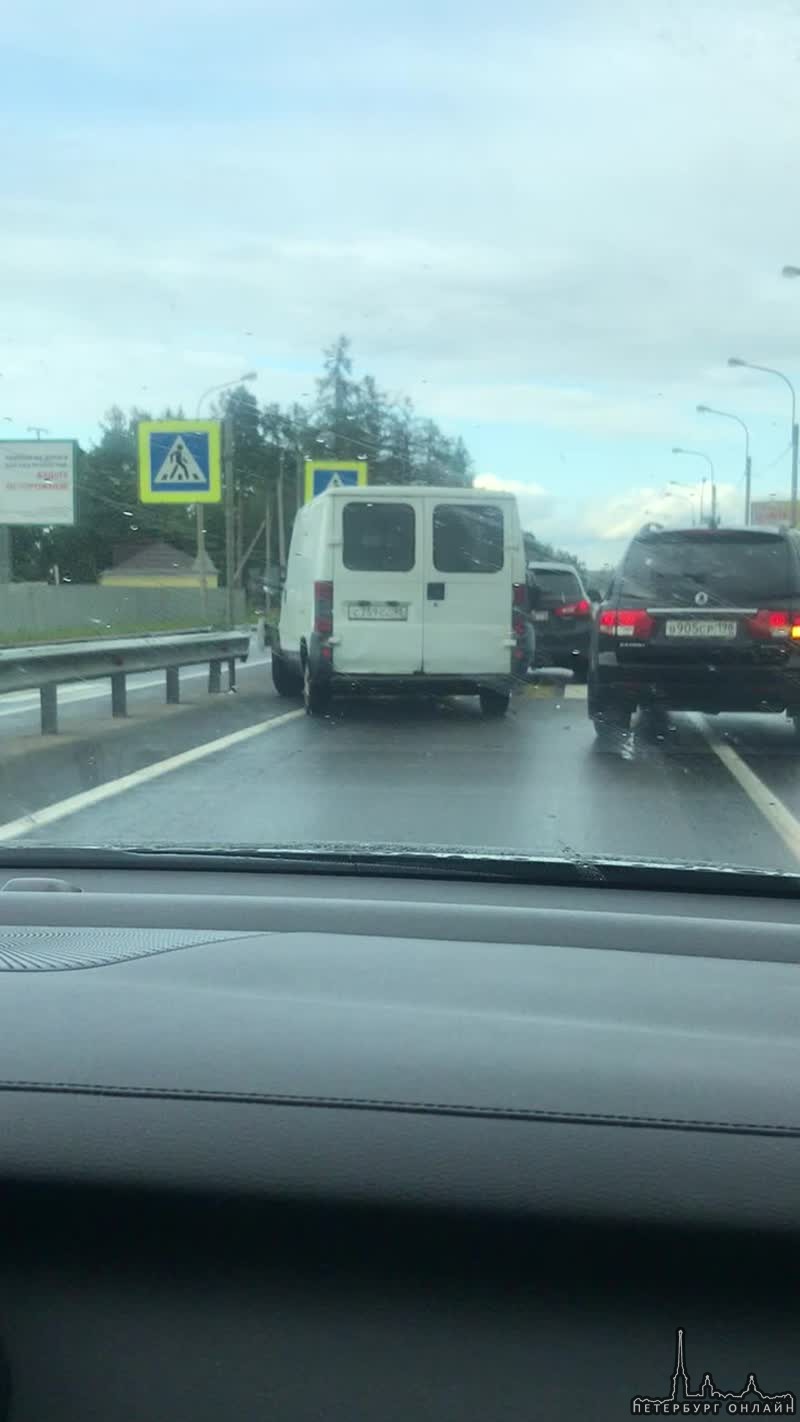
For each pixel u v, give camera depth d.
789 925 3.62
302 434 38.44
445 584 14.49
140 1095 2.17
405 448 38.41
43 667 12.71
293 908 3.69
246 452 38.31
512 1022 2.54
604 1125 2.09
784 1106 2.16
